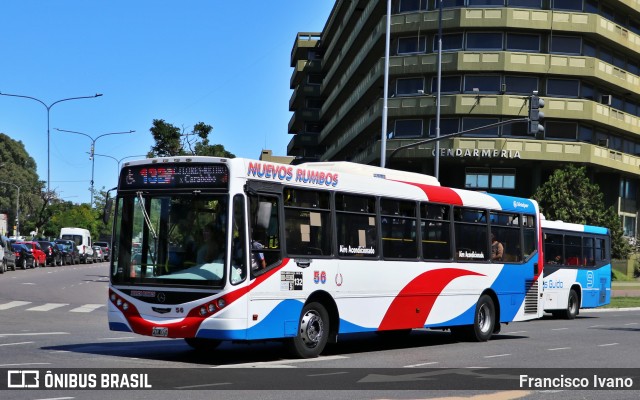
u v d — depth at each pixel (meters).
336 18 88.00
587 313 36.28
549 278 30.11
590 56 61.72
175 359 14.35
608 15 64.62
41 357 13.89
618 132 67.50
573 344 19.53
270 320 14.27
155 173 14.54
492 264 20.52
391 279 17.09
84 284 41.75
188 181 14.30
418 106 60.38
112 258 14.59
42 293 33.81
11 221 135.12
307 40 103.50
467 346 18.67
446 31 60.66
